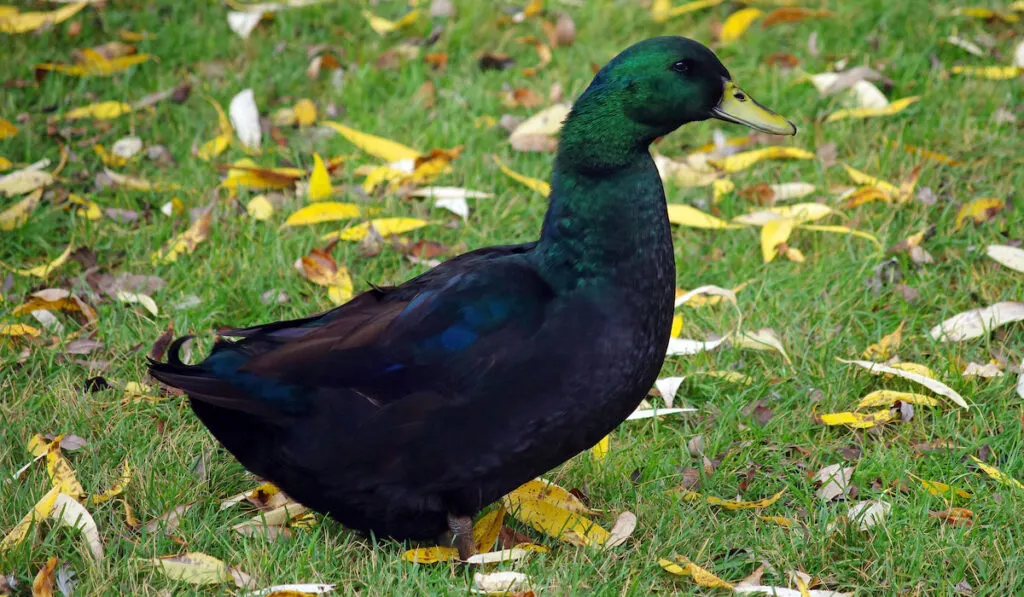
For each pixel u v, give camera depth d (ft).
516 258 20.48
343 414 19.56
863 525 22.12
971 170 33.68
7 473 22.61
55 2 40.42
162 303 28.55
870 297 29.22
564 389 19.60
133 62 37.73
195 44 39.32
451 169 33.94
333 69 38.96
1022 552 21.25
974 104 36.45
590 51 39.73
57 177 33.04
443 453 19.76
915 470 23.77
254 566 20.48
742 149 35.22
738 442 24.98
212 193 32.68
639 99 20.02
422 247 30.55
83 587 19.90
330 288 28.76
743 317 28.22
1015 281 29.48
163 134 35.32
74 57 38.19
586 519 21.97
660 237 20.27
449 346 19.42
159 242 30.71
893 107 35.60
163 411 25.03
